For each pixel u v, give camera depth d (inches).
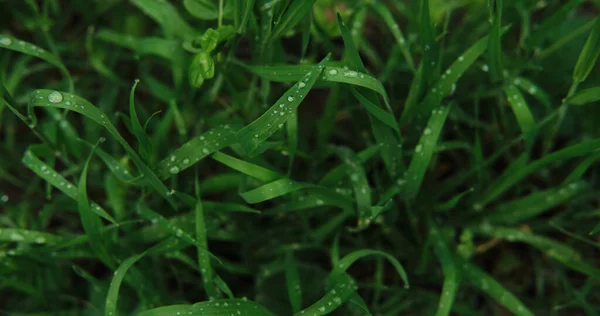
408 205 20.5
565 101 19.8
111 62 22.3
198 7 19.8
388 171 20.1
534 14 22.8
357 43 20.9
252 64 20.1
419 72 19.6
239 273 21.6
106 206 21.4
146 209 19.8
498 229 21.1
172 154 19.1
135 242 20.6
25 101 21.8
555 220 21.5
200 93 21.2
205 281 19.5
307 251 21.5
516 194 21.7
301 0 18.9
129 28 22.6
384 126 19.7
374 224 21.3
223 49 20.0
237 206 19.8
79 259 21.8
